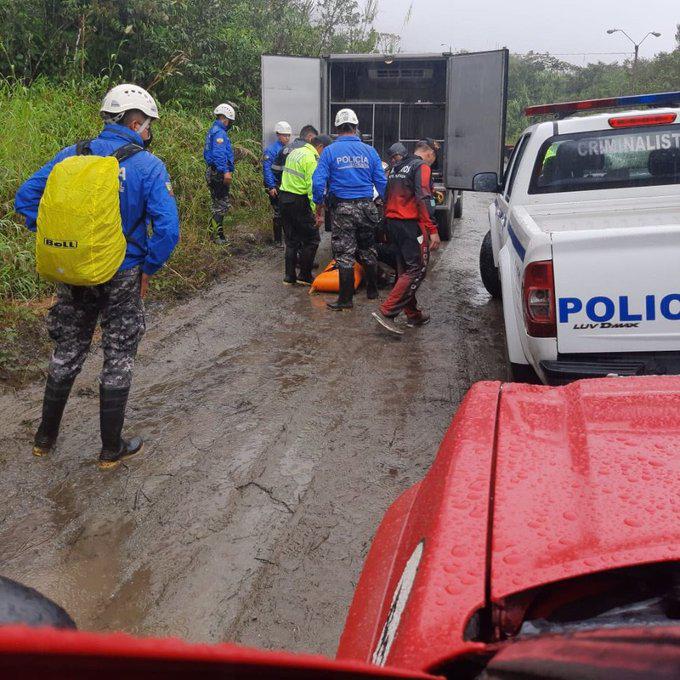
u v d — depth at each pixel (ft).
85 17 37.99
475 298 24.84
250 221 35.70
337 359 18.53
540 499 4.84
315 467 12.84
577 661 2.77
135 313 12.47
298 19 57.47
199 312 22.43
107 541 10.59
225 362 18.16
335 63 39.11
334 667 2.34
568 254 11.50
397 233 19.75
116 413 12.46
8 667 1.57
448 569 4.40
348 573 9.95
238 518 11.21
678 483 4.84
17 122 28.60
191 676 1.90
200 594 9.47
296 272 27.76
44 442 12.96
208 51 44.68
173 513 11.32
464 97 33.30
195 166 33.14
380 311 20.11
